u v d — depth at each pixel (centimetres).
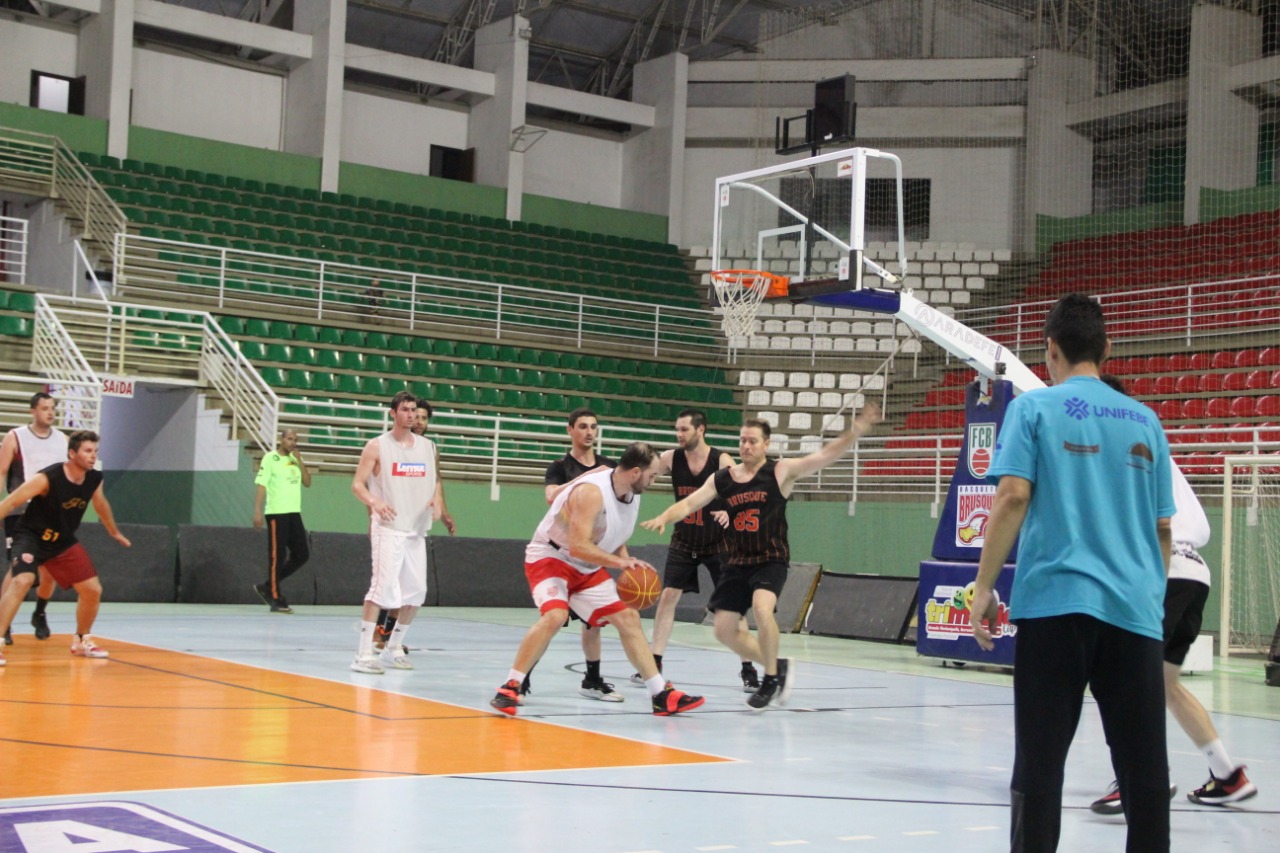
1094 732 690
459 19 2797
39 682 727
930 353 2333
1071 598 321
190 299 1992
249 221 2345
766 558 717
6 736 543
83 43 2428
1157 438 345
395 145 2758
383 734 582
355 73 2747
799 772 521
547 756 539
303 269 2089
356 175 2614
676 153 2855
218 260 2167
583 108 2802
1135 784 322
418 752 538
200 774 474
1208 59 2431
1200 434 1634
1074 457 332
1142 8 2561
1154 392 1917
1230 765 486
